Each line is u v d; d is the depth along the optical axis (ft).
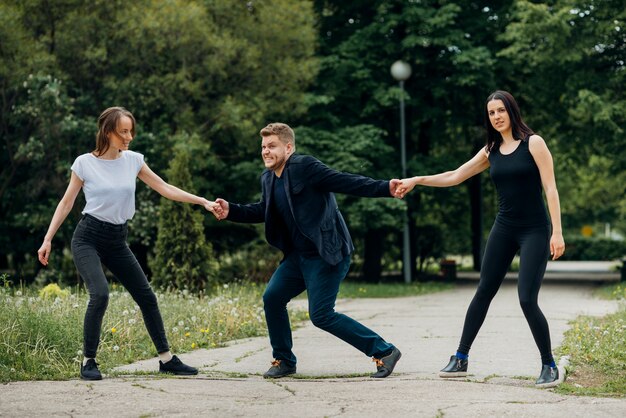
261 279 61.41
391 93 67.77
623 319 28.99
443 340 25.40
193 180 65.10
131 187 18.08
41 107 55.47
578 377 18.06
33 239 64.75
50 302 25.96
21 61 57.06
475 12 73.05
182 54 61.21
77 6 60.29
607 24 63.26
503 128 17.19
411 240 77.30
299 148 66.49
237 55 63.67
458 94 71.67
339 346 24.13
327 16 75.77
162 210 47.62
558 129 73.67
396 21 69.15
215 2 63.98
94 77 61.98
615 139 64.90
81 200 58.95
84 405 14.49
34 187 59.31
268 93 65.00
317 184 17.44
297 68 65.10
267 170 18.22
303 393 15.78
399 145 76.02
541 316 16.93
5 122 59.00
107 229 17.85
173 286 45.50
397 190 17.48
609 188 139.33
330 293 17.66
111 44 60.54
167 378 17.78
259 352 22.61
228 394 15.67
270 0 65.67
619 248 137.69
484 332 27.37
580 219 149.48
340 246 17.67
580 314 34.35
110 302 27.66
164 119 63.72
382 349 17.83
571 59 63.26
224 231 70.54
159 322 18.49
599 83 65.51
